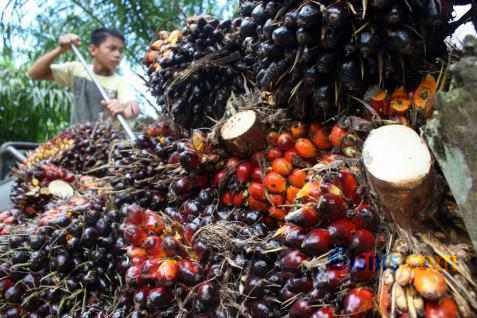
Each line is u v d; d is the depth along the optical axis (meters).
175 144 1.62
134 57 5.27
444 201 0.95
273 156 1.29
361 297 0.89
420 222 0.92
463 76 0.87
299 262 0.99
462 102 0.87
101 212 1.55
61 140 2.77
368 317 0.93
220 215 1.37
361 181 1.00
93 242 1.48
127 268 1.32
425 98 1.07
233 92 1.61
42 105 7.18
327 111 1.20
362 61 1.09
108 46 4.00
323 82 1.15
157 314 1.20
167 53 1.72
